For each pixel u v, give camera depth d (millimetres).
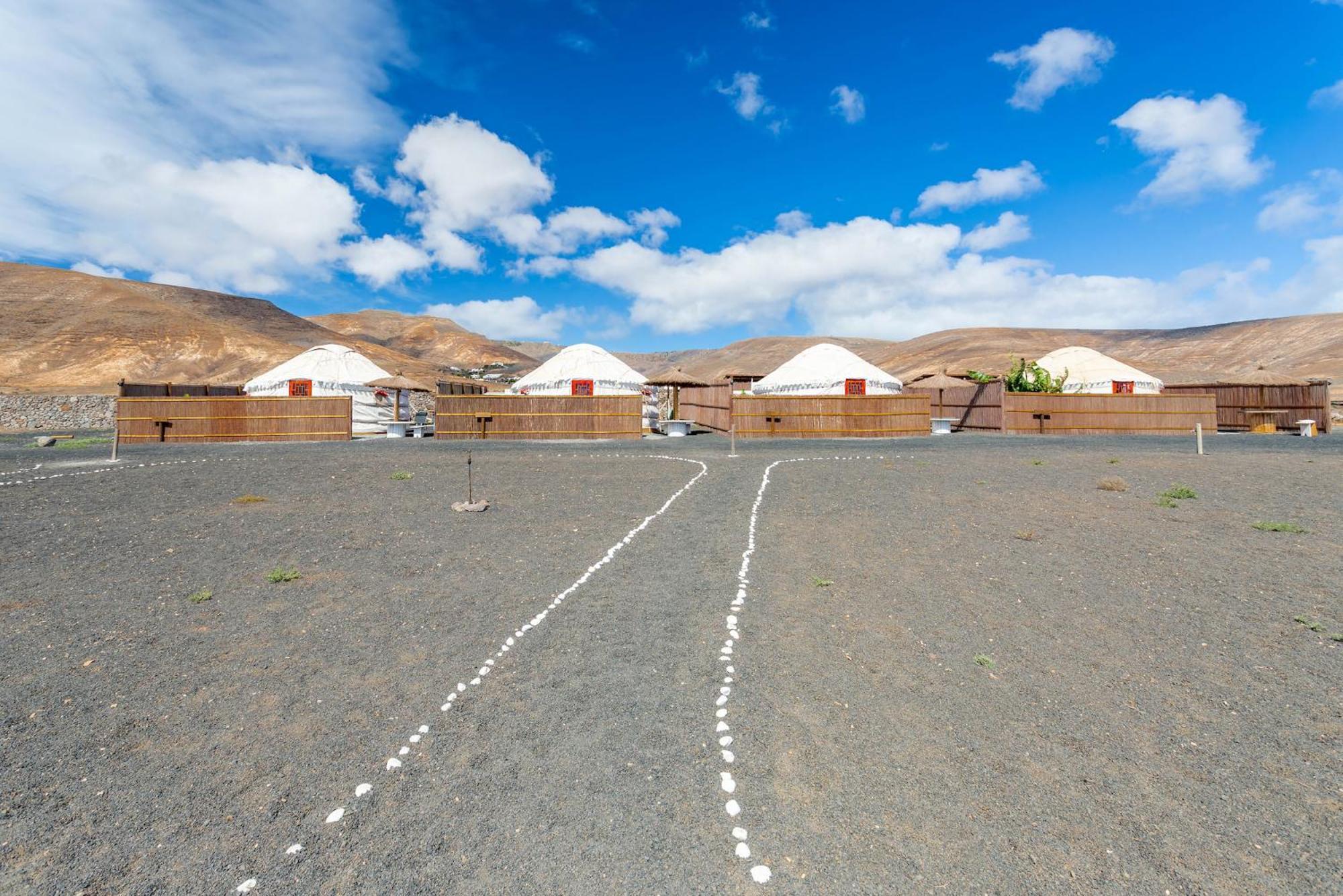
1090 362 38969
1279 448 19844
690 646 5277
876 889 2703
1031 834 3041
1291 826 3078
